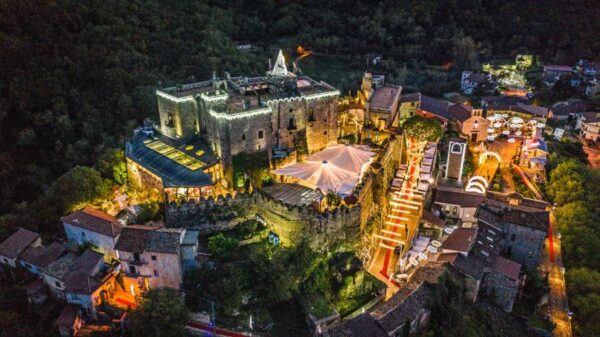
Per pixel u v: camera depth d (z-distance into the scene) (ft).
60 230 264.31
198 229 245.86
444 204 291.58
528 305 258.98
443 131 385.70
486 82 593.42
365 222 262.06
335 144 307.58
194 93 296.92
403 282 244.42
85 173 277.44
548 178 380.99
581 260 297.53
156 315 195.62
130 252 216.33
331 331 196.54
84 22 451.94
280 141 280.92
